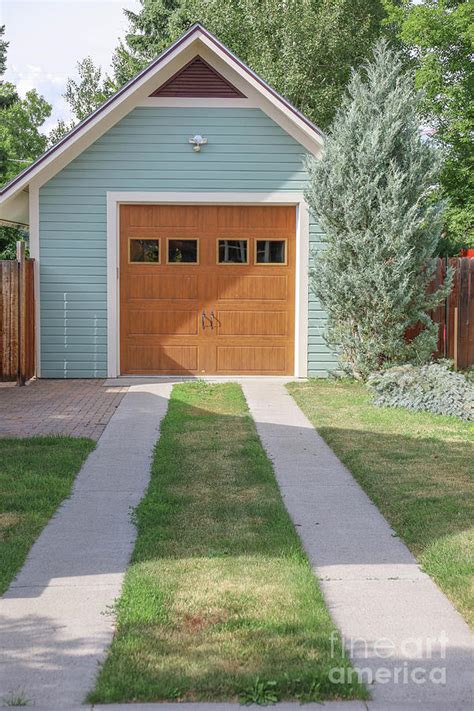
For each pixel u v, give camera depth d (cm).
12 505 618
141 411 1045
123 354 1352
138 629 406
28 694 349
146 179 1314
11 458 768
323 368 1348
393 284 1158
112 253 1323
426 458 777
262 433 914
